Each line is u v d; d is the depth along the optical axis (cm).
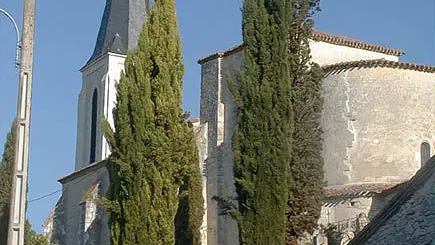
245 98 2128
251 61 2170
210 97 3888
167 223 2083
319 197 2309
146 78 2175
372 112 3294
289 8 2239
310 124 2347
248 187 2031
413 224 1888
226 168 3728
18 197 1736
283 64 2166
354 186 3206
